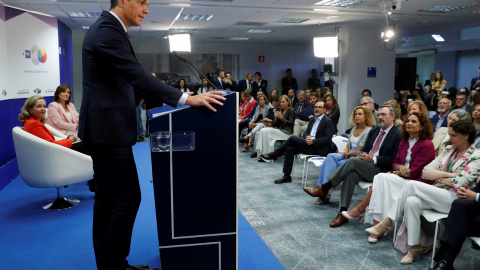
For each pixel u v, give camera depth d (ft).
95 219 6.53
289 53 48.78
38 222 11.13
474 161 8.52
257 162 20.36
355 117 13.71
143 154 21.31
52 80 23.61
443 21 27.66
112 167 5.85
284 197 14.01
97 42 5.45
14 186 15.23
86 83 5.72
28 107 11.84
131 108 5.89
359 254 9.22
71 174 11.86
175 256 6.12
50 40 23.49
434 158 9.76
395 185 9.91
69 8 21.45
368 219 10.68
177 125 5.83
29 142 11.25
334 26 30.42
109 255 6.11
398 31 33.37
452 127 8.91
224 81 31.99
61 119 15.74
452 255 7.93
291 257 9.04
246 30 33.99
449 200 8.51
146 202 12.76
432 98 30.37
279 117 20.56
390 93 30.30
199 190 6.02
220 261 6.27
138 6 5.73
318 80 47.39
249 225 11.00
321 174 13.21
